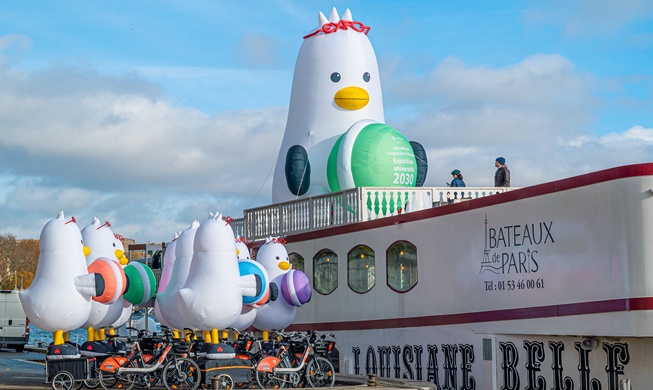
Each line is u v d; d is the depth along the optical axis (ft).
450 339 77.92
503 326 71.67
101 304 76.54
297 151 106.63
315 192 107.04
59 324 69.77
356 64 108.88
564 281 65.67
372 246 88.12
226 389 69.00
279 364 71.82
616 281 61.26
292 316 86.94
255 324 86.28
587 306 63.62
